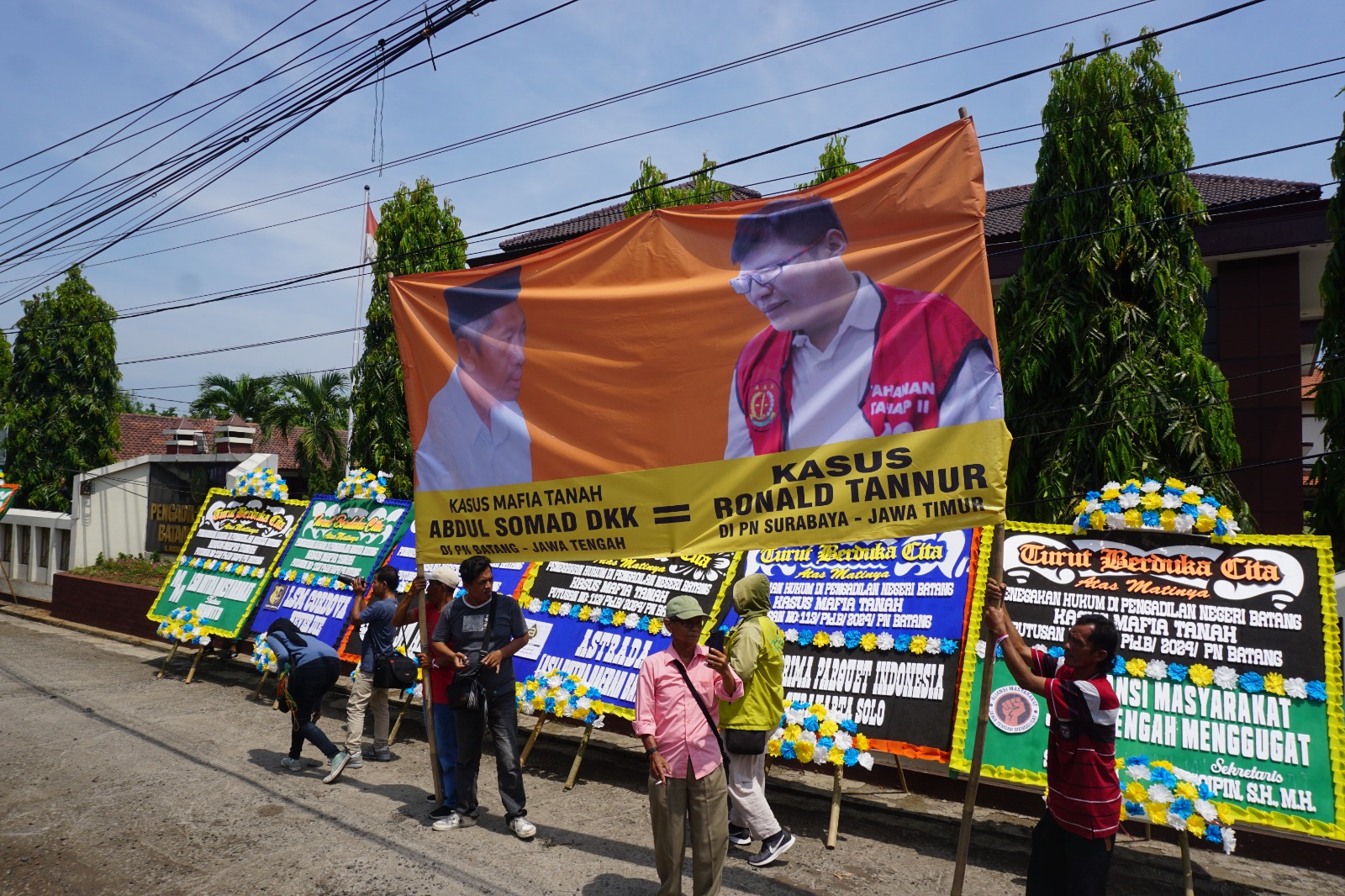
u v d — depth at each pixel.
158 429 31.08
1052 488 8.77
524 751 7.41
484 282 5.84
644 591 7.70
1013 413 9.41
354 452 15.37
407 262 15.16
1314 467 8.07
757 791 5.36
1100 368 8.87
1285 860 5.36
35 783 6.66
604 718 7.19
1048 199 8.80
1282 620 5.39
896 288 4.38
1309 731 5.05
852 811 6.34
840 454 4.47
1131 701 5.53
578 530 5.39
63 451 22.39
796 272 4.68
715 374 4.91
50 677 10.48
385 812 6.14
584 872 5.18
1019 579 6.21
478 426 5.82
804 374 4.62
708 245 4.99
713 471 4.88
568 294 5.47
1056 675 4.00
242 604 10.55
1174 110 8.91
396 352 15.30
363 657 7.20
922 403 4.28
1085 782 3.79
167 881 5.00
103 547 16.64
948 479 4.18
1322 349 8.15
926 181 4.33
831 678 6.41
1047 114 9.34
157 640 13.10
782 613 6.93
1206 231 13.16
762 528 4.69
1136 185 8.82
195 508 15.69
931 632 6.23
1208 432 8.49
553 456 5.49
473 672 5.78
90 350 22.89
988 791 6.38
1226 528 5.79
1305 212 12.55
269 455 14.66
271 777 6.87
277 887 4.92
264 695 9.75
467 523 5.86
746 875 5.16
